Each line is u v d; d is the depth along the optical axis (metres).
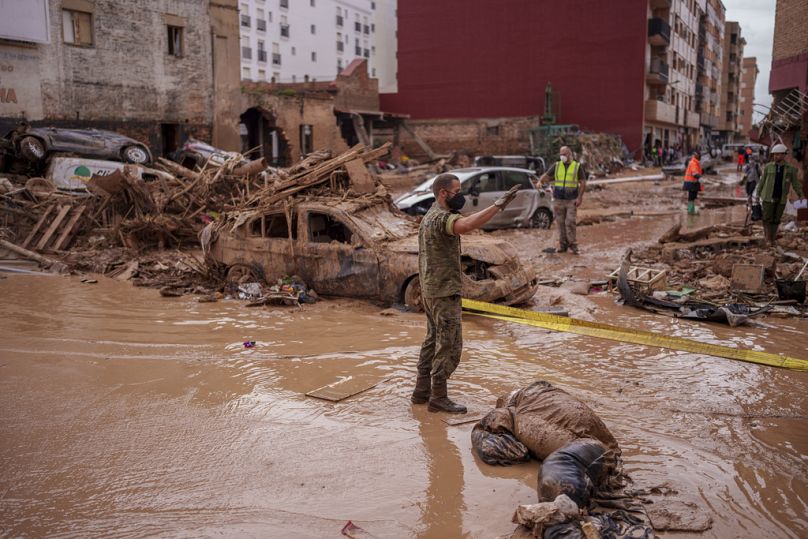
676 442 4.44
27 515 3.60
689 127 69.12
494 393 5.45
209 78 28.34
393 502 3.71
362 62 44.56
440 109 51.69
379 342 7.05
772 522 3.46
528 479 3.96
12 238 14.00
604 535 3.22
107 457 4.29
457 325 4.98
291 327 7.73
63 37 22.98
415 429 4.72
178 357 6.54
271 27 63.22
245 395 5.44
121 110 25.06
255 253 9.77
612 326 7.58
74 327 7.77
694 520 3.44
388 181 31.72
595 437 4.02
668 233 13.00
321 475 4.03
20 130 18.59
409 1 51.38
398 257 8.46
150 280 10.88
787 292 8.53
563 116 49.06
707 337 7.21
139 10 25.27
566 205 12.98
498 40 49.69
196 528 3.47
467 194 15.88
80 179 17.48
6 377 5.91
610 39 47.28
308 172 9.88
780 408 5.05
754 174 17.70
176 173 16.55
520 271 8.65
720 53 88.94
